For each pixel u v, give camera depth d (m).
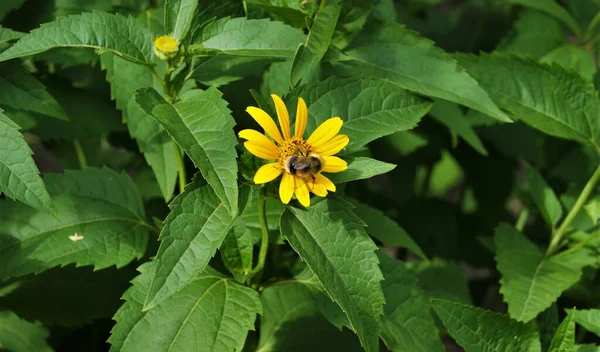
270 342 0.94
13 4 0.97
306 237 0.82
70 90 1.02
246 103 1.00
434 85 0.91
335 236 0.82
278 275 1.00
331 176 0.82
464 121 1.01
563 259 0.97
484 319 0.87
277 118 0.84
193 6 0.85
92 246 0.90
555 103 0.98
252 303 0.85
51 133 1.00
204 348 0.84
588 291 1.03
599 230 0.98
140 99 0.83
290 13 0.89
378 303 0.81
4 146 0.82
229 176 0.79
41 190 0.82
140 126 0.92
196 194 0.80
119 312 0.84
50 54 0.96
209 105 0.82
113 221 0.91
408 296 0.91
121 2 1.00
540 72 0.98
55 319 0.94
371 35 0.92
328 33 0.86
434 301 0.87
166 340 0.84
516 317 0.93
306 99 0.86
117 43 0.84
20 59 0.92
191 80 0.91
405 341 0.90
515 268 0.96
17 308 0.94
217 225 0.79
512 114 1.01
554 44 1.11
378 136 0.87
